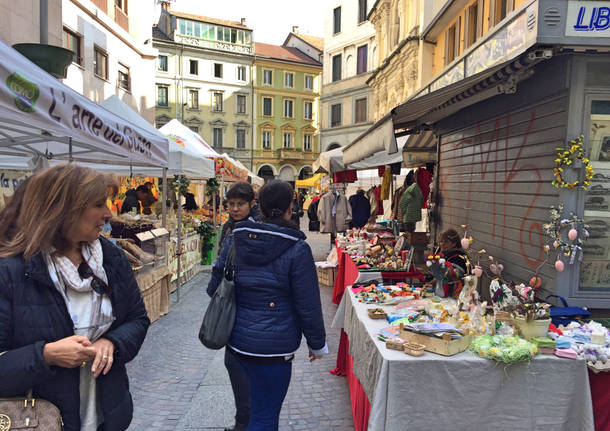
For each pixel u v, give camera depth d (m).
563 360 2.16
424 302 3.12
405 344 2.23
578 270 3.09
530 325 2.34
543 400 2.16
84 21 11.22
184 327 5.25
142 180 12.59
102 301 1.39
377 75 21.52
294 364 4.20
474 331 2.42
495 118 4.25
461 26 8.78
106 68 12.76
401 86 16.78
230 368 2.42
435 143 7.78
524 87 3.60
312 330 2.09
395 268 4.82
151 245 5.69
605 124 3.03
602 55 2.96
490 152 4.38
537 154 3.43
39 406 1.28
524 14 3.01
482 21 7.48
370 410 2.32
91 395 1.40
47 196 1.26
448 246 4.10
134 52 14.56
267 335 2.06
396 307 3.08
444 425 2.13
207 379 3.74
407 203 7.86
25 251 1.24
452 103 4.48
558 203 3.12
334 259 8.17
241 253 2.10
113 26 12.71
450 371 2.12
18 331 1.24
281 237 2.07
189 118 38.91
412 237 7.82
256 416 2.12
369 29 27.91
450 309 2.71
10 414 1.27
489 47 3.87
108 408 1.41
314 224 16.28
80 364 1.28
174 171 7.92
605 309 3.12
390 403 2.11
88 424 1.39
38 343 1.23
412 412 2.12
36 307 1.26
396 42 18.62
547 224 3.19
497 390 2.14
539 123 3.41
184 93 38.59
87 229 1.31
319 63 44.16
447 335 2.17
